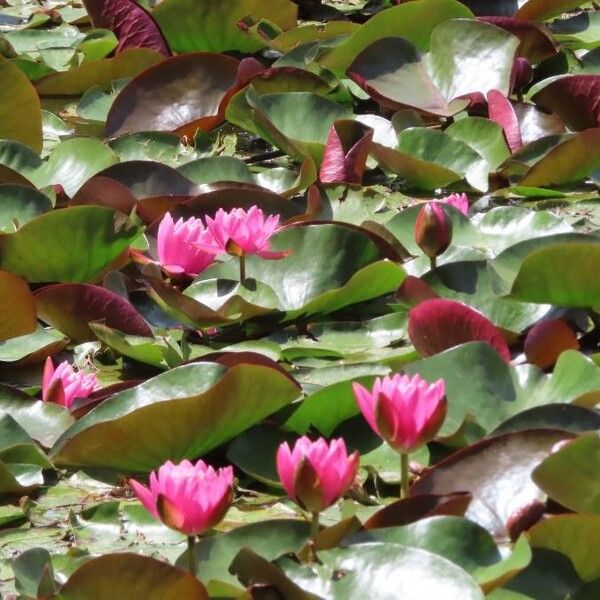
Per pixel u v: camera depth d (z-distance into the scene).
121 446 4.30
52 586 4.03
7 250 4.79
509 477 4.21
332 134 5.25
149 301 4.80
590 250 4.54
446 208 4.97
